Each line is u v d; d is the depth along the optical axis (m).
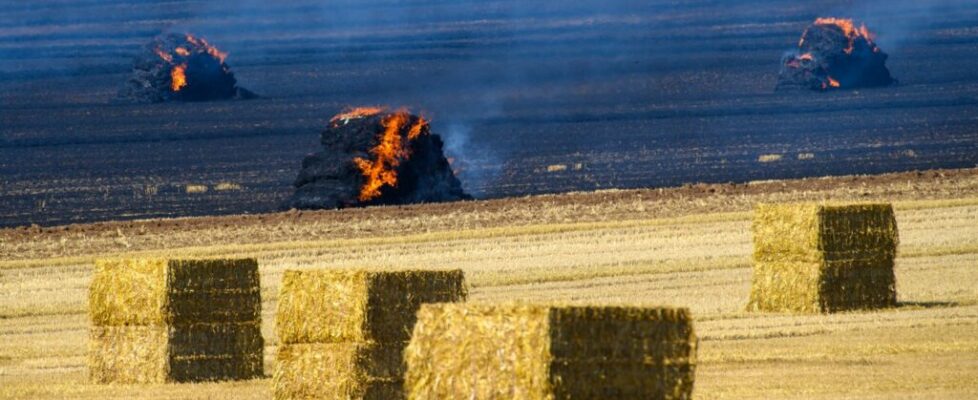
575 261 183.75
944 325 129.50
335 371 100.19
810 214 141.38
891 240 143.12
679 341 74.62
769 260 144.25
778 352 116.69
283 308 101.19
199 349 113.88
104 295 114.50
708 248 191.00
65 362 127.38
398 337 100.12
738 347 120.62
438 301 101.00
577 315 73.12
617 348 73.69
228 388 109.75
